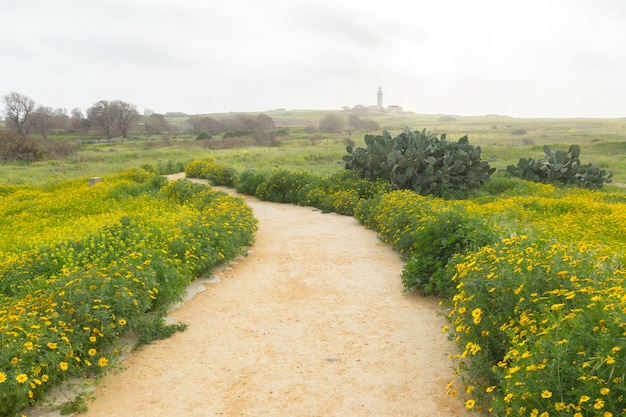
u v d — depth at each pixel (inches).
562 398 126.1
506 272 190.2
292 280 327.3
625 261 264.7
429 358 211.8
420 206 419.5
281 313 268.2
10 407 165.3
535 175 896.3
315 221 549.3
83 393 179.2
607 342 127.8
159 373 202.2
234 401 181.0
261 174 799.7
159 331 237.3
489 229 303.7
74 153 1924.2
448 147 753.6
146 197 676.7
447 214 319.9
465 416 166.9
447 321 250.5
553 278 183.0
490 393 169.5
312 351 221.3
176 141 3262.8
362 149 764.6
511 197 646.5
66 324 198.1
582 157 1595.7
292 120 7263.8
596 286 175.9
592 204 569.9
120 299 222.8
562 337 139.9
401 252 374.9
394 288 307.6
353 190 638.5
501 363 152.8
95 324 208.1
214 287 313.9
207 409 175.9
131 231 376.5
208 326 251.0
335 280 325.7
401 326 247.3
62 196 730.2
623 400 118.6
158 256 290.5
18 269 310.0
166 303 272.4
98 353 207.8
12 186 922.7
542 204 563.2
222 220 397.1
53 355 178.7
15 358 167.3
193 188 684.7
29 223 537.6
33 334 179.2
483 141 2824.8
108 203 641.0
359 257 383.9
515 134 3806.6
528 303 175.5
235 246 378.9
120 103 4156.0
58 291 220.7
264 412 173.8
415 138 741.9
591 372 124.0
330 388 189.0
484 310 187.2
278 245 430.6
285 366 207.6
